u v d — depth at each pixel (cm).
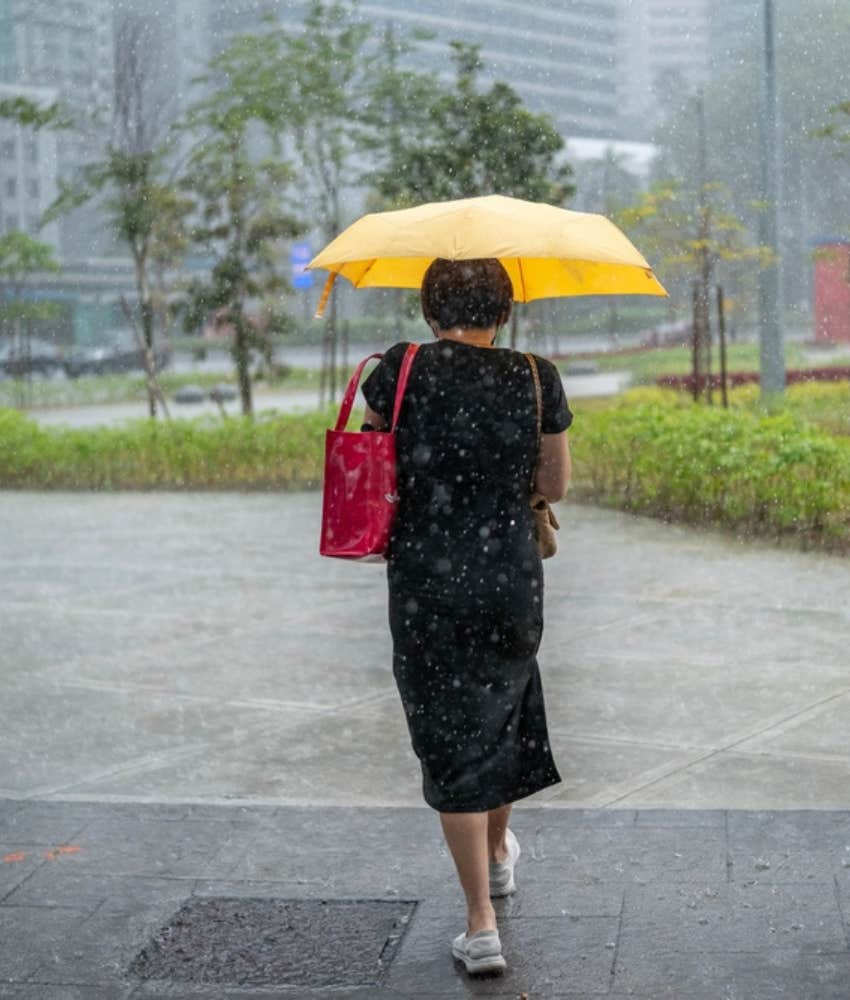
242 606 920
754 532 1165
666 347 4500
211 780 574
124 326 5103
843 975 388
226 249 2161
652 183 2700
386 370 409
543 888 453
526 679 412
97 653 797
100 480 1698
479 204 408
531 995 384
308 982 396
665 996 379
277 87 2048
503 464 401
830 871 458
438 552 398
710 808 525
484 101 2023
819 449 1173
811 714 648
